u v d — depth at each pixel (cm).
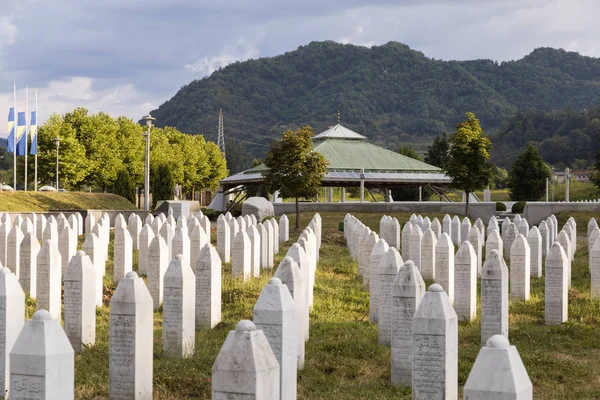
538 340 2098
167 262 2697
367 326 2261
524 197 10650
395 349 1662
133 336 1470
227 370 1020
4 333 1458
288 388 1387
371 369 1781
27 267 2672
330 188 8956
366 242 2991
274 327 1371
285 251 4253
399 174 8381
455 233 4684
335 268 3541
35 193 6669
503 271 2003
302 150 5609
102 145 8738
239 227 3862
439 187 8819
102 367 1703
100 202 7294
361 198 7981
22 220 3959
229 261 3594
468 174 6147
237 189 9269
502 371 943
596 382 1697
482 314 2005
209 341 1973
